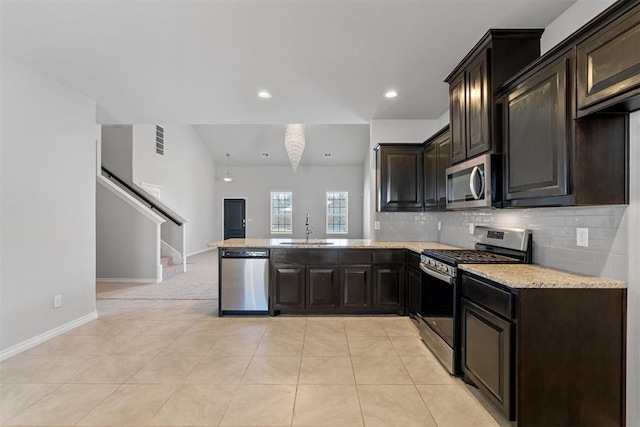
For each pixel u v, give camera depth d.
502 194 2.30
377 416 1.93
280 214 11.43
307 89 3.41
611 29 1.47
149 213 5.67
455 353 2.36
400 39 2.44
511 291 1.75
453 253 2.77
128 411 1.97
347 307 3.75
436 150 3.75
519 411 1.70
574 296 1.71
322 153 10.59
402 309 3.77
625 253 1.71
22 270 2.82
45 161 3.04
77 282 3.41
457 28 2.29
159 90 3.42
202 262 8.01
